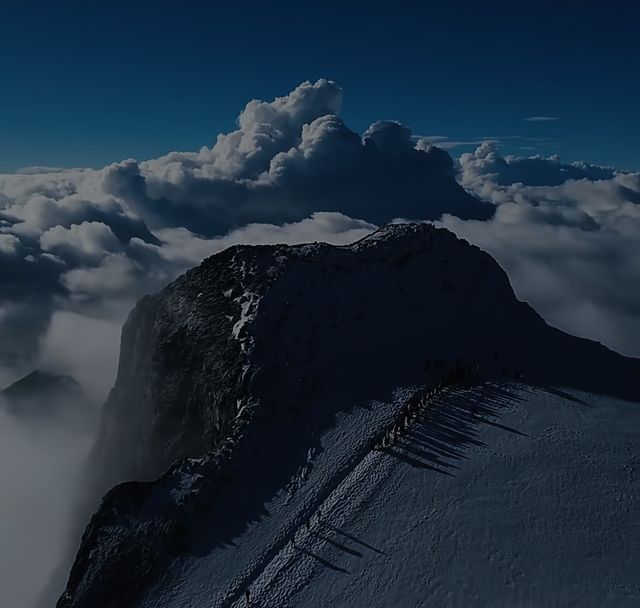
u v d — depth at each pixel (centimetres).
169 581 4488
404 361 6594
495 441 5088
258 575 4347
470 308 7744
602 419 5344
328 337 6869
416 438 5309
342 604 3859
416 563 4012
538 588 3653
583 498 4328
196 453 6494
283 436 5712
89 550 4869
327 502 4831
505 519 4219
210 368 6781
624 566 3738
